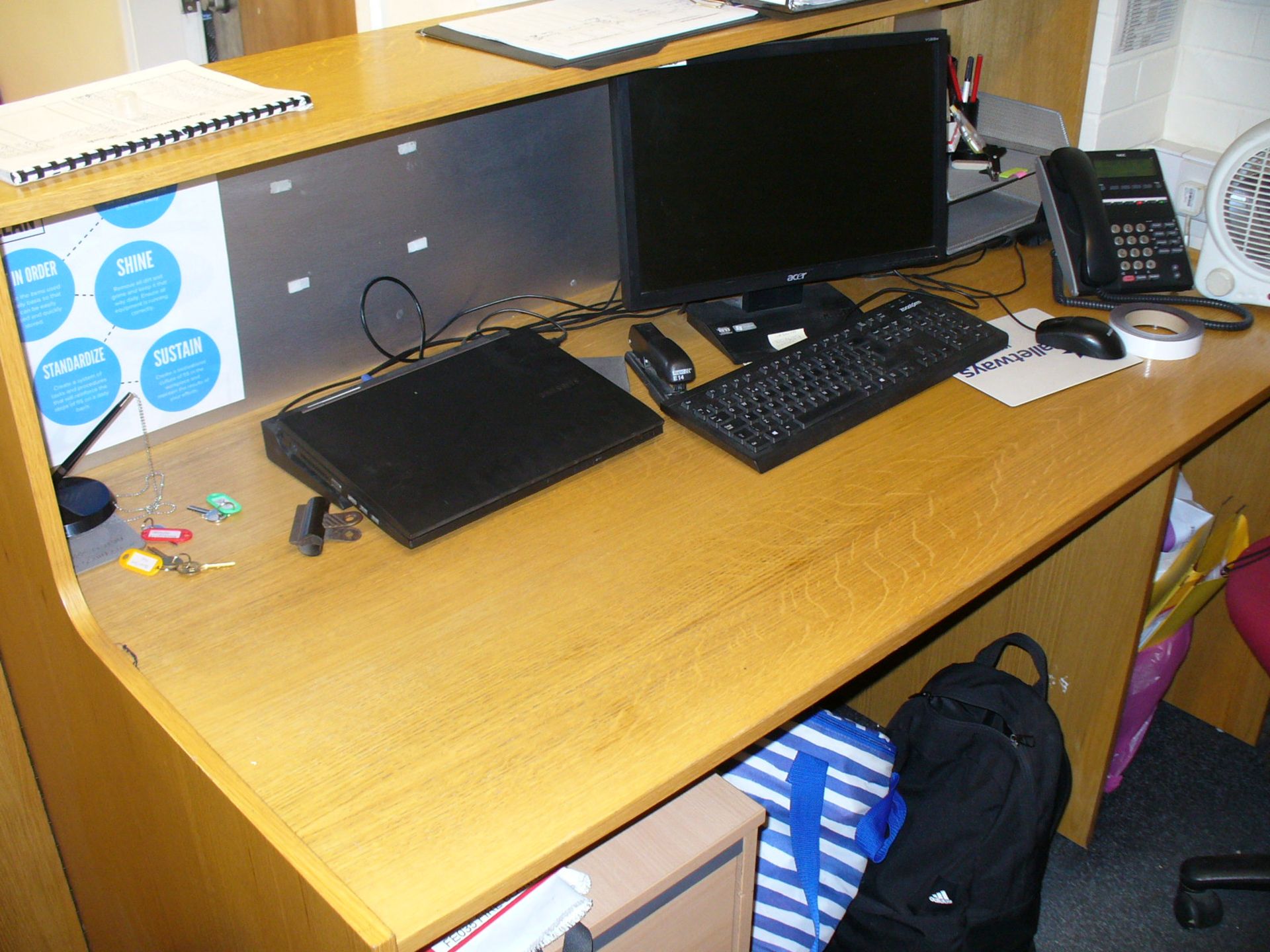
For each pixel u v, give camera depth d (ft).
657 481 4.03
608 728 3.00
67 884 4.83
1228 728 6.48
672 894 3.34
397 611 3.42
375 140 4.32
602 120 5.07
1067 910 5.48
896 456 4.17
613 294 5.24
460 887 2.56
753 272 4.85
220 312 4.17
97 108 3.42
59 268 3.70
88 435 4.00
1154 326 5.02
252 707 3.07
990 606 5.79
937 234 5.18
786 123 4.71
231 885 3.09
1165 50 6.08
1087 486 3.98
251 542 3.73
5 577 3.60
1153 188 5.39
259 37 8.84
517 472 3.91
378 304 4.64
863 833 4.38
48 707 3.87
